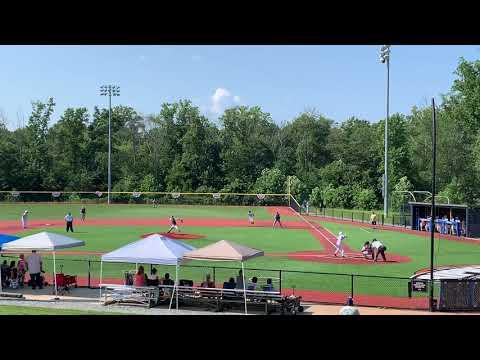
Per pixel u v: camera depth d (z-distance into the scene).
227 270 31.20
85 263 32.81
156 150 128.62
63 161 121.00
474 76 77.88
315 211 86.25
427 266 34.25
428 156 96.88
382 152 111.56
